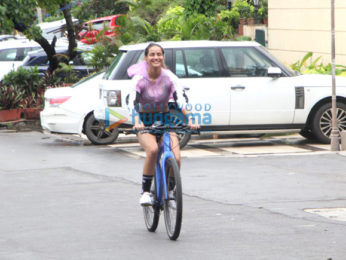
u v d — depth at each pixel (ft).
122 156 99.55
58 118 111.75
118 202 67.77
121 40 165.68
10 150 108.47
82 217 61.16
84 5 172.55
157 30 174.09
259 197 68.39
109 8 260.83
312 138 111.45
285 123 103.14
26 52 185.06
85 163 93.76
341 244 49.52
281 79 102.53
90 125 110.93
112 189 74.84
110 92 101.04
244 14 242.58
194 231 54.75
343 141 98.02
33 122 143.74
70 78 158.61
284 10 167.22
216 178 79.41
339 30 145.79
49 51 164.86
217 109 101.19
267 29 183.32
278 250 48.11
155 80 53.42
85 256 47.75
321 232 53.36
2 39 240.32
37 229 56.70
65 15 166.81
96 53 158.81
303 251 47.73
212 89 100.94
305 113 103.30
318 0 153.69
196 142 111.86
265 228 55.16
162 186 53.11
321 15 153.07
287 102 102.53
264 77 102.27
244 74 102.17
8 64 181.98
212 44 102.58
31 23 162.50
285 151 99.60
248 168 85.61
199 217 59.77
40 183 79.66
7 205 67.41
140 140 53.78
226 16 218.18
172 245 50.42
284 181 76.59
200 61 101.71
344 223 56.59
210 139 115.44
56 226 57.72
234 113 101.65
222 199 67.82
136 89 53.11
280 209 62.59
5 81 155.33
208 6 178.40
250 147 104.99
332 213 60.95
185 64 101.35
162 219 60.34
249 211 61.87
